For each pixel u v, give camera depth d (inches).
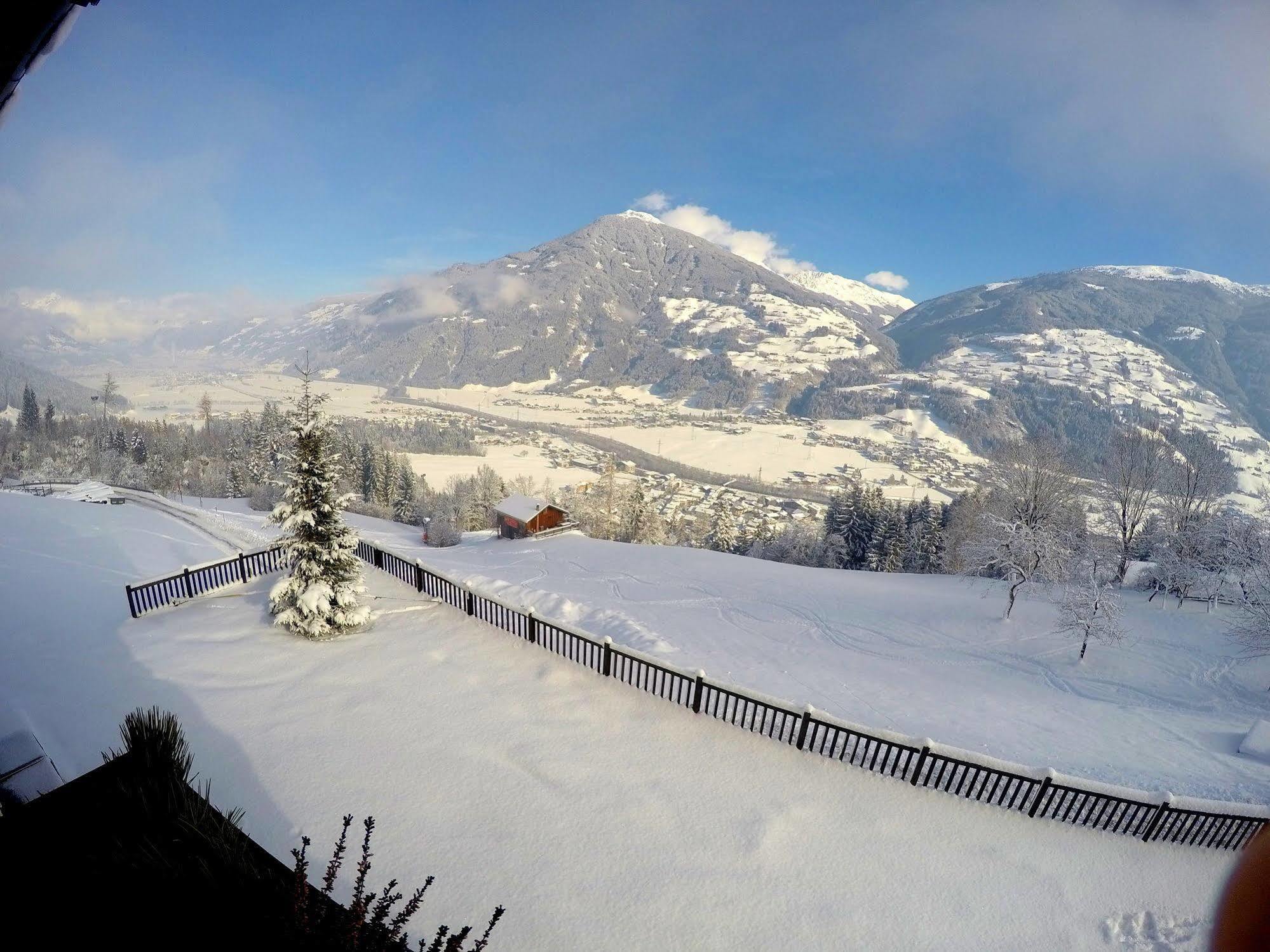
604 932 262.4
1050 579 1294.3
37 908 204.8
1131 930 289.1
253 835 299.0
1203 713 848.9
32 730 372.5
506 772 359.9
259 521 1769.2
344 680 457.1
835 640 1067.3
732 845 316.5
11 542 940.6
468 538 2684.5
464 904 269.4
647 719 421.7
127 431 4335.6
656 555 1828.2
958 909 291.0
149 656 485.7
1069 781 352.8
